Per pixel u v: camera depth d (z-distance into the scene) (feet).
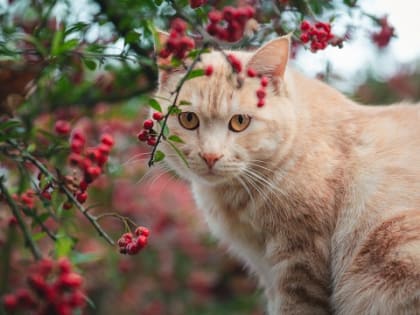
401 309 2.33
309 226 2.51
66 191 1.91
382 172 2.52
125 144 3.19
